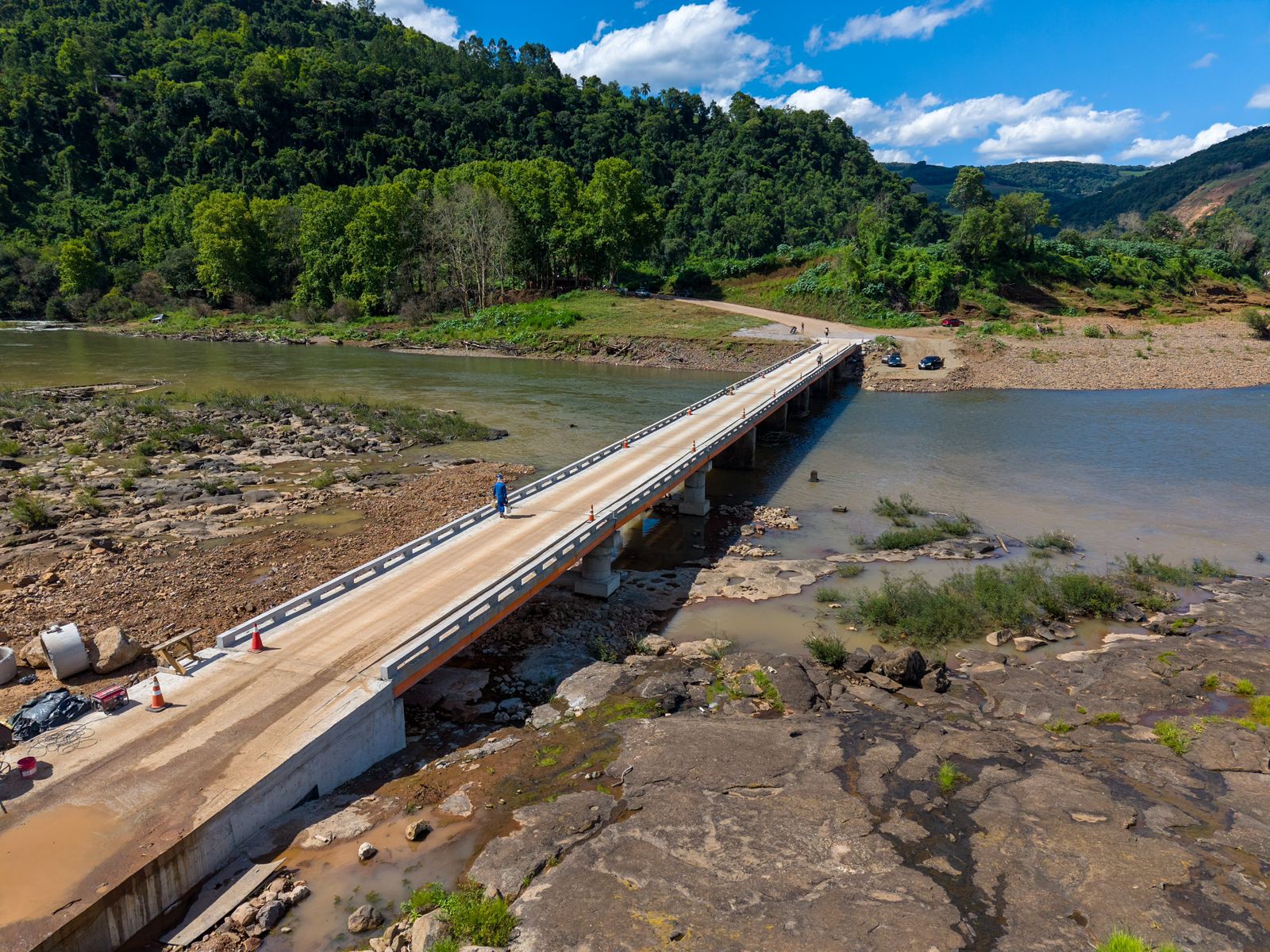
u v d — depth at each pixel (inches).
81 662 810.2
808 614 1040.8
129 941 459.2
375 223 4104.3
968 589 1086.4
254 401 2290.8
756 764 632.4
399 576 913.5
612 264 4409.5
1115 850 527.5
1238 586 1113.4
